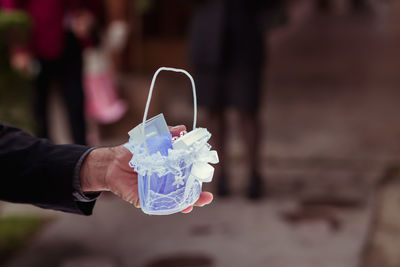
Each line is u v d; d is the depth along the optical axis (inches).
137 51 378.9
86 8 169.9
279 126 258.2
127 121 249.0
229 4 159.5
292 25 807.7
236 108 164.4
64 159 54.1
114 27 227.9
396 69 412.8
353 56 488.1
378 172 194.2
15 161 53.9
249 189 170.9
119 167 54.0
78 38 169.0
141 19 383.2
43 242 142.7
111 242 142.9
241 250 137.9
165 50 398.9
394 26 760.3
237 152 217.8
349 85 357.7
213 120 169.6
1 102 121.4
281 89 348.5
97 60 203.5
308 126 257.6
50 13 160.7
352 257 133.2
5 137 55.4
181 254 136.1
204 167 51.3
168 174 50.3
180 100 310.7
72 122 172.2
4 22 118.3
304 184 184.2
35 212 163.5
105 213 161.6
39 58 164.2
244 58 161.3
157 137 50.9
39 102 170.2
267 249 138.3
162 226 152.6
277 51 541.0
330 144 228.1
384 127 253.1
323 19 912.9
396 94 325.4
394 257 132.9
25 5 160.1
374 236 144.4
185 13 402.9
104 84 206.1
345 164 203.3
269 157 211.5
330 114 280.2
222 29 159.2
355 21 861.2
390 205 164.1
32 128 129.3
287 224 153.0
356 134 242.7
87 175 54.5
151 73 382.6
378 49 531.2
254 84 163.5
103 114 208.2
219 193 172.4
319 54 510.0
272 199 171.5
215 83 163.9
